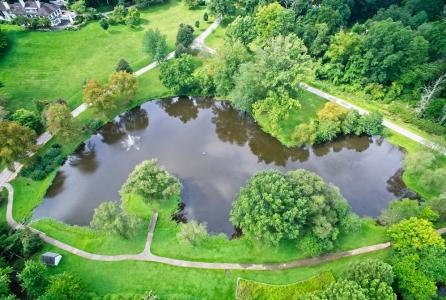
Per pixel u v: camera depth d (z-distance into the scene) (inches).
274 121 3636.8
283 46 3720.5
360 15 5580.7
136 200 3129.9
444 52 3976.4
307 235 2591.0
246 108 3973.9
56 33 5073.8
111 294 2450.8
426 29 4104.3
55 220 3016.7
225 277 2578.7
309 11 4854.8
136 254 2721.5
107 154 3690.9
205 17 5546.3
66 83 4414.4
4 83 4325.8
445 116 3617.1
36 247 2733.8
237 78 3791.8
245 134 3941.9
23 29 4997.5
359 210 3090.6
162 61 4608.8
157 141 3858.3
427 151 3292.3
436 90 3725.4
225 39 4872.0
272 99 3612.2
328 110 3708.2
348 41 4114.2
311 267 2618.1
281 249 2719.0
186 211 3085.6
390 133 3730.3
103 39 5152.6
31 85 4350.4
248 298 2442.2
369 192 3267.7
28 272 2342.5
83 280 2556.6
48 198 3233.3
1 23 5059.1
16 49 4741.6
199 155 3663.9
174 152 3703.3
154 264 2657.5
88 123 3919.8
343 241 2768.2
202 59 4788.4
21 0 5167.3
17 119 3649.1
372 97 4124.0
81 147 3754.9
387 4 5472.4
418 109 3772.1
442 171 3034.0
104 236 2849.4
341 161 3604.8
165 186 2970.0
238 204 2755.9
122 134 3956.7
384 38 3909.9
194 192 3248.0
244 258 2689.5
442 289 2482.8
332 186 2760.8
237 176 3417.8
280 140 3774.6
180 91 4325.8
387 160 3592.5
